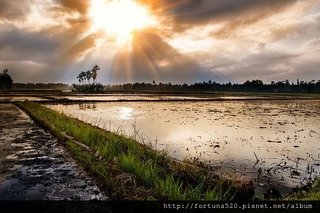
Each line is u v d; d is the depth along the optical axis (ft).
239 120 73.61
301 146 40.86
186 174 23.00
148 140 44.04
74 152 32.07
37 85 568.41
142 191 20.49
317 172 28.12
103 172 24.35
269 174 27.22
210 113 92.63
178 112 94.27
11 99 146.00
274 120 75.15
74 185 22.80
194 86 515.50
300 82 474.08
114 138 35.19
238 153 35.76
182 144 41.19
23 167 27.58
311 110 115.14
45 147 36.35
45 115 66.39
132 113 88.94
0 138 42.32
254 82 502.38
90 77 397.39
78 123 53.52
